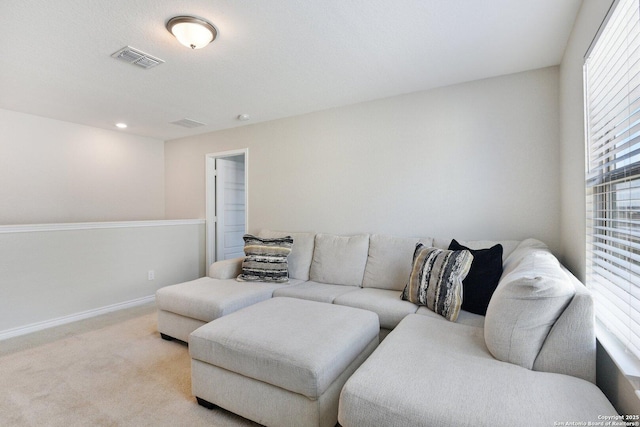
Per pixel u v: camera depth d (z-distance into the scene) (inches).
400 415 40.8
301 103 124.9
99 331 112.8
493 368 49.1
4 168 130.8
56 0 62.0
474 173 103.7
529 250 77.6
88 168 156.6
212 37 75.0
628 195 50.3
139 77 99.1
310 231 136.9
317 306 82.7
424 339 60.4
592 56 61.9
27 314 112.3
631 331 43.7
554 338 48.8
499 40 79.1
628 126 46.4
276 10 66.4
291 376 54.9
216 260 177.8
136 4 63.8
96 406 69.1
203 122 150.9
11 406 69.3
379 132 120.1
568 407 39.0
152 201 184.2
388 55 86.5
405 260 104.3
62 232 122.0
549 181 93.5
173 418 65.1
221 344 63.6
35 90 109.0
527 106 96.1
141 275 147.4
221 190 179.6
